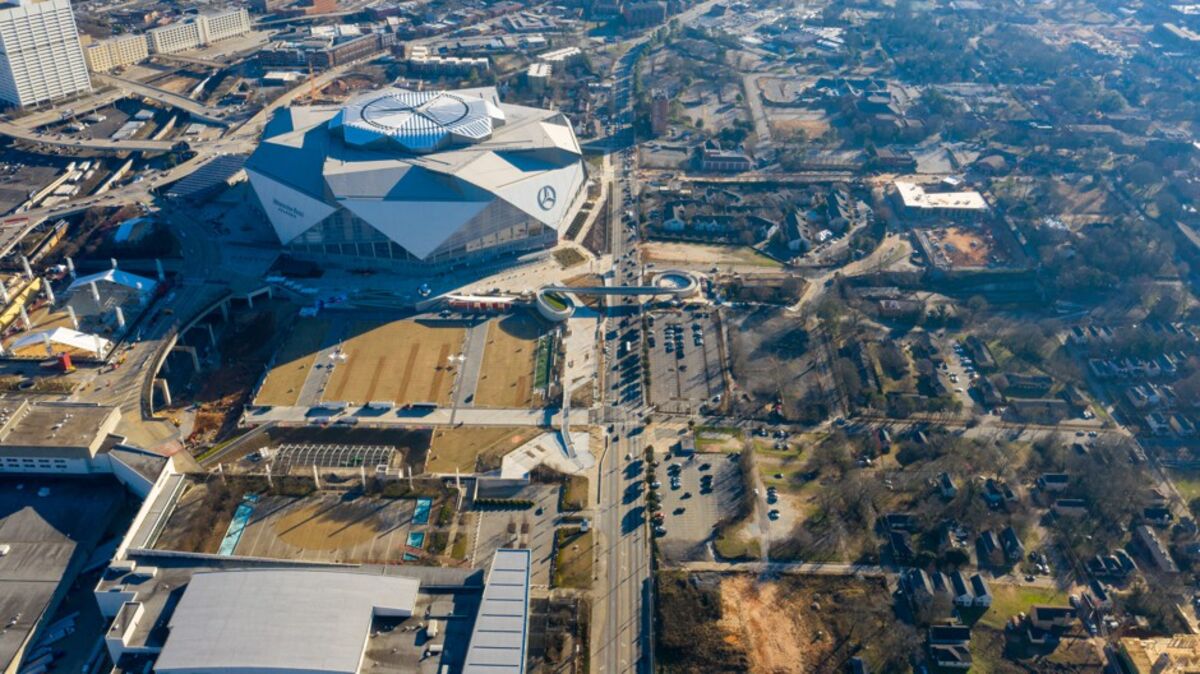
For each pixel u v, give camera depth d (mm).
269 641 184500
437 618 196625
